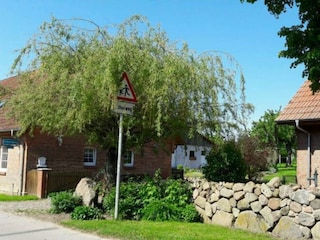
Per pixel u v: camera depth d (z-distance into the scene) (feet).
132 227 29.53
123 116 37.37
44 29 38.58
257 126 162.91
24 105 38.99
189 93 37.11
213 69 38.47
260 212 29.94
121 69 34.12
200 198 35.01
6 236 28.12
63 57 36.96
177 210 34.01
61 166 67.51
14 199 53.83
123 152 41.83
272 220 29.04
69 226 31.27
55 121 37.24
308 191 27.55
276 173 116.47
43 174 58.49
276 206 29.04
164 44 37.78
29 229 30.42
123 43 35.12
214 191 33.81
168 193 36.11
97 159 72.69
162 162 82.58
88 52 37.24
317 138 51.57
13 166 65.87
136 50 36.06
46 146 65.67
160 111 35.01
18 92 41.04
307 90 55.11
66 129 40.57
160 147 45.70
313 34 26.30
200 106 37.81
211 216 33.50
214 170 46.21
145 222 31.94
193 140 41.93
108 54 34.60
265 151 79.56
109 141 40.93
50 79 36.47
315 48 26.12
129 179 44.91
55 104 37.14
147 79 35.83
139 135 40.78
